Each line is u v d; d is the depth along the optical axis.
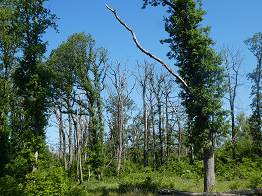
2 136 34.97
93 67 52.25
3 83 38.38
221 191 26.31
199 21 27.44
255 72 55.88
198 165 44.38
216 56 27.25
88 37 51.81
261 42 56.56
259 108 54.47
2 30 36.62
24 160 33.28
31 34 34.25
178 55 27.61
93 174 50.16
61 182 22.47
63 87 51.03
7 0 36.38
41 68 35.06
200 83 27.12
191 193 24.41
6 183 22.22
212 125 26.75
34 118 34.75
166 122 61.47
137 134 70.00
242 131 52.81
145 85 60.75
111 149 63.41
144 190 26.69
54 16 34.78
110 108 62.41
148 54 26.25
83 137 57.97
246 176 37.44
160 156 63.31
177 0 27.00
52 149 64.31
